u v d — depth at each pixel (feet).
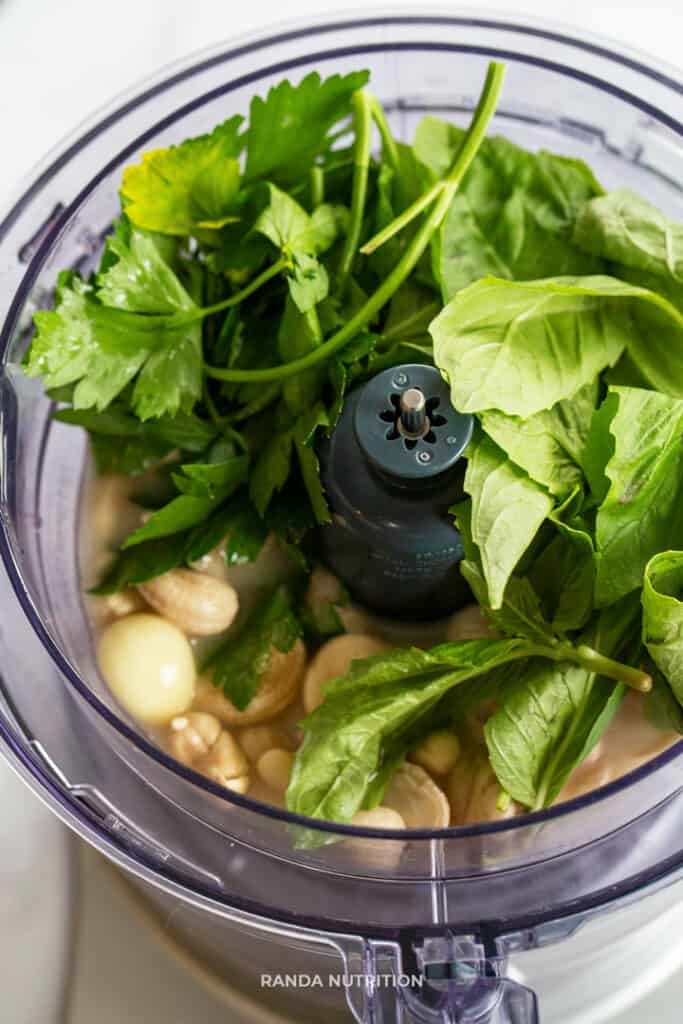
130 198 1.83
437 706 1.76
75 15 2.21
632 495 1.71
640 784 1.70
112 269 1.82
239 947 1.85
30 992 1.85
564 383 1.75
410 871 1.70
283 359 1.83
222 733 1.82
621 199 1.85
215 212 1.85
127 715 1.81
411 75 1.97
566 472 1.74
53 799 1.73
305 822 1.66
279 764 1.79
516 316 1.76
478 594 1.73
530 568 1.76
